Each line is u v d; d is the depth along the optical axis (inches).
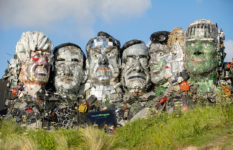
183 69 714.2
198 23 709.9
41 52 732.7
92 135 458.9
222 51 721.0
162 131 453.4
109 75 761.6
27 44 731.4
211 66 690.8
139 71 758.5
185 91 645.3
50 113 653.9
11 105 703.1
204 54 691.4
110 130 570.6
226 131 416.2
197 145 395.5
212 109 486.9
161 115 518.0
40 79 717.9
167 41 761.0
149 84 767.1
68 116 657.6
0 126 550.9
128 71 763.4
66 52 764.6
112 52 775.7
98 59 763.4
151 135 456.4
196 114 488.7
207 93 653.3
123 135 472.1
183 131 432.8
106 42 775.1
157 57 757.9
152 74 761.0
